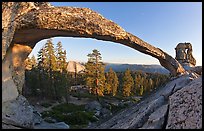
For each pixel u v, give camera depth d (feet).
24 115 42.22
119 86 206.80
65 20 43.75
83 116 81.30
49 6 44.01
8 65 45.75
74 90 174.70
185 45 76.48
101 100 148.87
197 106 26.05
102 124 37.42
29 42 51.83
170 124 25.86
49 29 44.32
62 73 157.99
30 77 138.82
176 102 28.53
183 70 61.36
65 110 112.06
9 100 41.65
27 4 41.22
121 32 48.88
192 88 29.37
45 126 44.19
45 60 159.53
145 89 200.03
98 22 46.01
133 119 30.45
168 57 59.72
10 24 39.60
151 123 27.35
